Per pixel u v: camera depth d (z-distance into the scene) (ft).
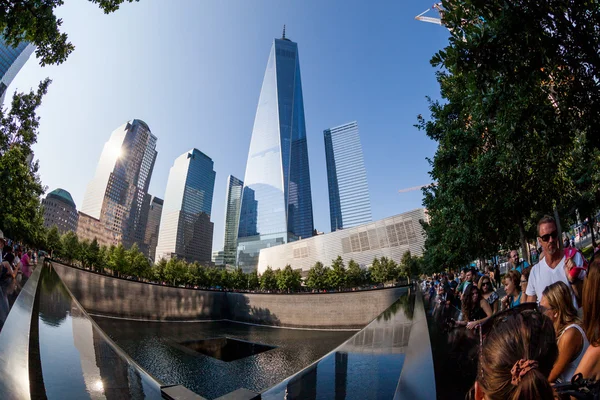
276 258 474.08
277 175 655.76
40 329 14.82
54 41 28.63
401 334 20.57
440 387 7.41
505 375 3.43
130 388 9.69
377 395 9.48
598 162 36.58
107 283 114.83
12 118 70.54
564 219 65.05
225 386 71.56
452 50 17.04
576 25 15.64
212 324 153.17
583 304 5.48
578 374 4.42
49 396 7.84
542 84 20.97
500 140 24.85
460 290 25.49
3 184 79.10
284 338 123.24
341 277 309.42
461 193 38.50
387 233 376.07
